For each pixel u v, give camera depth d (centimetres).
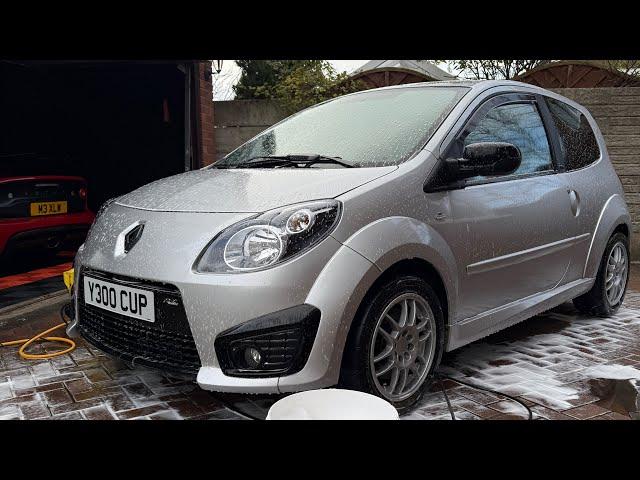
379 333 246
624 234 427
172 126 753
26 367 325
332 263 226
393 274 247
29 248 559
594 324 407
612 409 263
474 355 340
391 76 781
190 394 283
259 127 704
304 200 237
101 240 271
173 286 230
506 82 342
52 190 577
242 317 219
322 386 226
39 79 798
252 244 225
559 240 344
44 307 452
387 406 191
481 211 285
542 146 350
